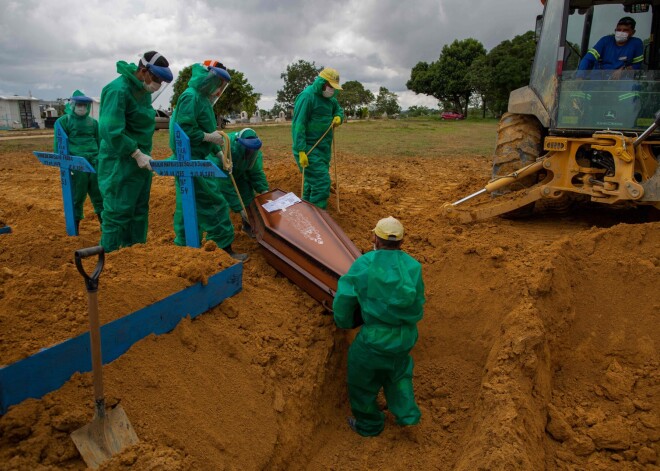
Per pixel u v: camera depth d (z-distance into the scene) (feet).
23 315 10.66
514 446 11.12
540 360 14.03
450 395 15.17
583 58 22.54
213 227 17.70
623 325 15.20
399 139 88.22
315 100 22.85
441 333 16.74
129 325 11.21
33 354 9.31
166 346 11.85
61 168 21.16
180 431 10.39
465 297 16.96
